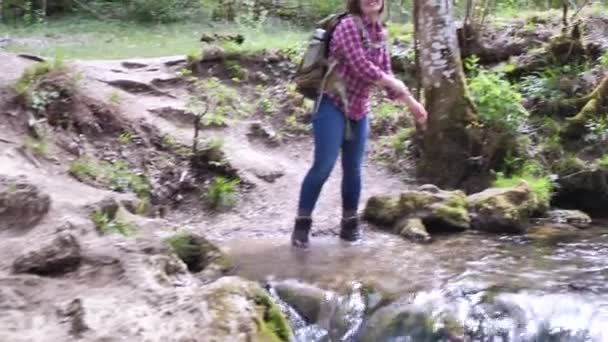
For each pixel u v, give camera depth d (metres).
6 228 6.18
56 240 5.70
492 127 8.03
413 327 5.52
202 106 8.98
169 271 5.82
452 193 7.29
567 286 5.79
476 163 8.00
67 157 7.79
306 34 13.05
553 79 8.71
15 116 7.89
